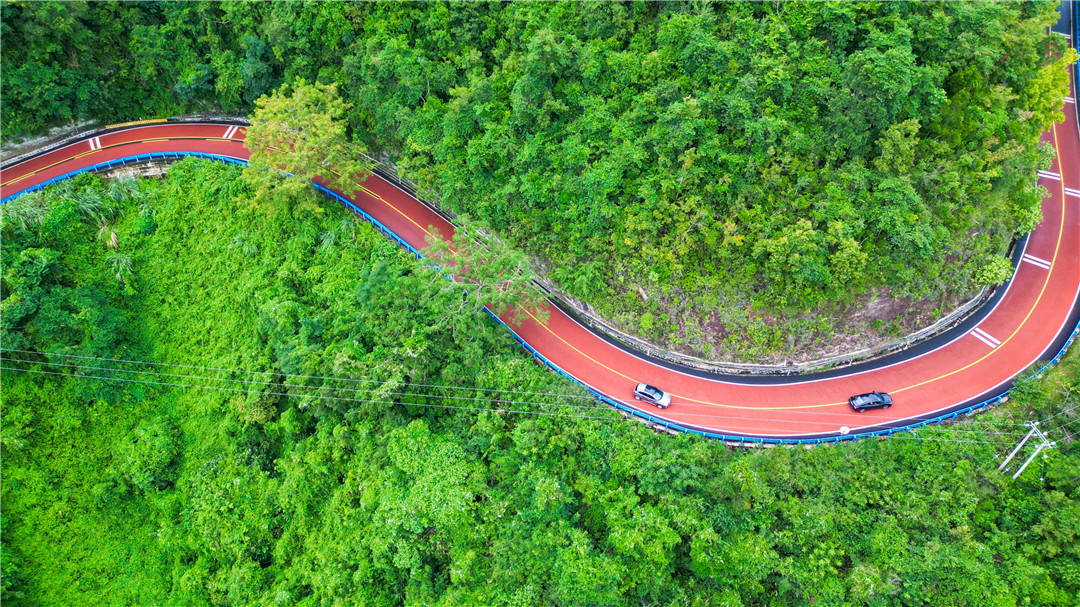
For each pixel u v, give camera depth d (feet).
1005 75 162.20
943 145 154.10
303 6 192.34
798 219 153.99
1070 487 131.54
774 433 154.30
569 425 154.61
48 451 175.73
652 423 158.40
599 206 163.02
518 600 134.51
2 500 169.99
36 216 184.55
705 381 167.12
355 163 186.29
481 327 166.61
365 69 190.08
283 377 175.22
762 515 137.18
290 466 167.02
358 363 159.63
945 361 162.61
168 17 213.25
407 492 148.46
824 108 157.58
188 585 164.45
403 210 202.80
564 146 167.84
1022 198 164.86
